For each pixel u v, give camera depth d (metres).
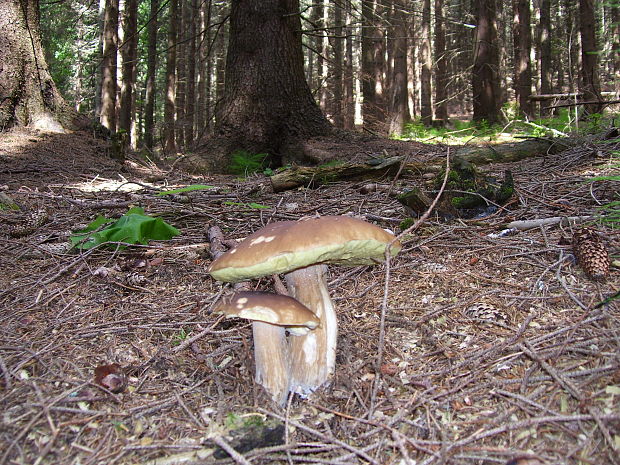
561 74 4.67
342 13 3.87
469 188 0.81
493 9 3.17
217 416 0.38
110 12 2.54
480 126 2.84
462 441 0.34
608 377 0.38
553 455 0.32
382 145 1.69
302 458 0.34
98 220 0.80
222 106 1.78
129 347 0.49
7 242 0.77
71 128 1.73
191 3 3.68
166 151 3.39
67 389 0.41
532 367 0.41
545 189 0.89
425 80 3.84
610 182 0.83
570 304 0.50
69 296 0.60
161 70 5.84
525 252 0.63
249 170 1.64
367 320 0.53
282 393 0.39
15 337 0.49
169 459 0.34
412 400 0.39
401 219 0.80
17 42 1.63
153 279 0.65
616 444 0.32
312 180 1.13
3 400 0.39
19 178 1.28
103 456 0.34
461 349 0.45
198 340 0.50
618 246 0.60
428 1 4.06
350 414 0.39
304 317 0.37
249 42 1.72
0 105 1.59
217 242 0.70
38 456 0.34
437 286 0.58
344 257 0.40
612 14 3.38
